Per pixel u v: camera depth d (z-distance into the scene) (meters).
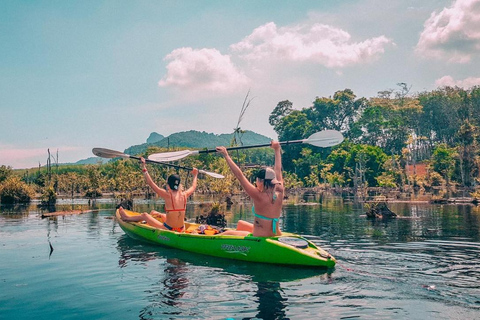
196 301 4.01
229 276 5.02
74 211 17.64
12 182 29.69
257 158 94.38
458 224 11.28
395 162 55.69
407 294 4.08
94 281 4.94
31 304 4.07
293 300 3.96
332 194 42.56
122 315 3.65
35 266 5.90
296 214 15.56
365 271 5.09
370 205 14.45
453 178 51.66
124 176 34.91
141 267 5.68
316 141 6.85
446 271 5.05
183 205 7.89
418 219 12.98
